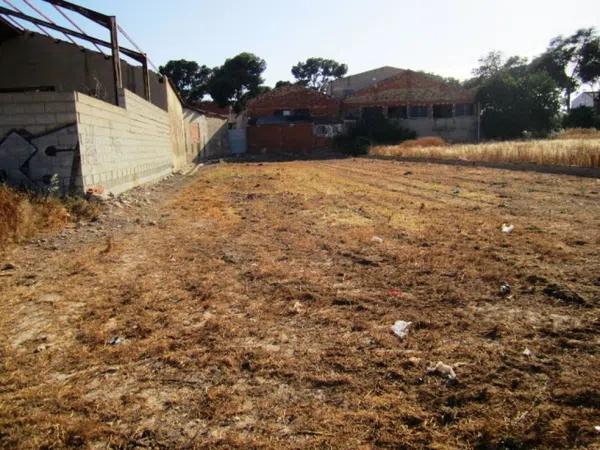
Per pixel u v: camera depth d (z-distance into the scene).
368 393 3.02
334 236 7.66
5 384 3.19
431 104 44.38
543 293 4.75
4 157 9.56
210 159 37.31
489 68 57.47
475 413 2.77
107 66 18.33
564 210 9.43
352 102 45.16
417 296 4.79
